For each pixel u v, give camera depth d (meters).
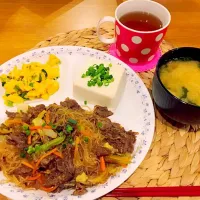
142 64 0.41
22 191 0.30
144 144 0.33
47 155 0.32
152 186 0.31
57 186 0.30
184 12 0.49
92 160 0.32
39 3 0.49
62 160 0.32
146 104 0.36
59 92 0.38
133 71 0.39
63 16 0.47
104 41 0.42
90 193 0.29
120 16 0.39
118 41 0.39
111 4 0.50
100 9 0.49
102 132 0.34
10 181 0.31
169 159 0.33
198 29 0.47
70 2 0.49
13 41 0.43
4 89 0.38
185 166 0.33
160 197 0.30
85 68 0.38
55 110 0.35
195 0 0.51
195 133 0.35
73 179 0.31
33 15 0.47
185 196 0.30
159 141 0.35
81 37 0.44
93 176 0.32
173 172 0.32
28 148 0.32
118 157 0.32
